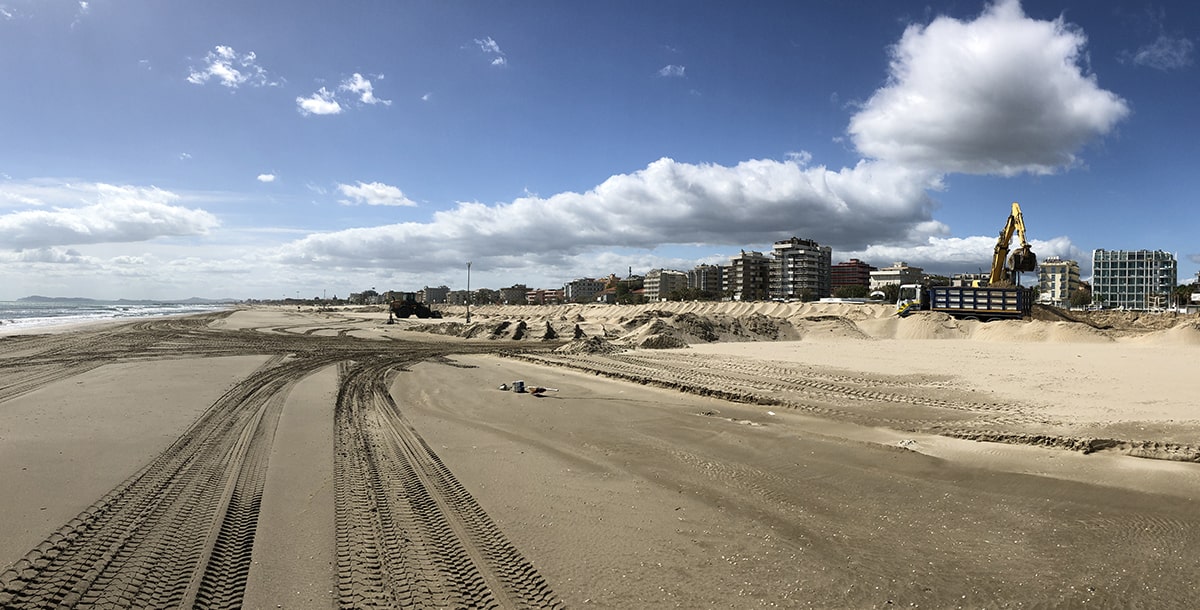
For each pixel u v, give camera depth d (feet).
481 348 128.77
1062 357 94.43
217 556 22.54
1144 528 27.30
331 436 42.86
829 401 59.36
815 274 516.73
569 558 23.44
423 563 22.53
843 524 27.68
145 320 253.03
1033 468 36.94
